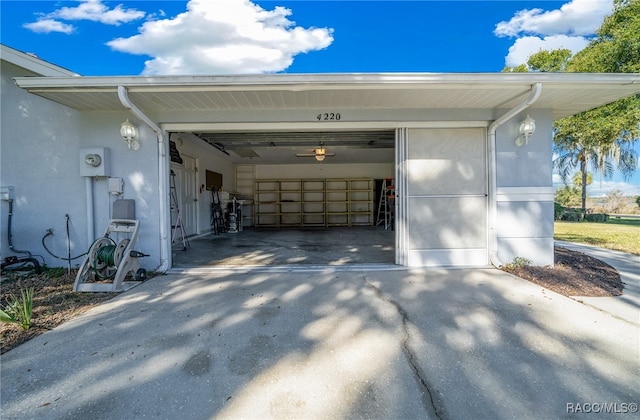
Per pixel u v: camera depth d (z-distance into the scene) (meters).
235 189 11.88
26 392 1.72
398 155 4.57
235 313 2.83
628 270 4.41
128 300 3.18
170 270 4.36
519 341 2.28
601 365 1.96
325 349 2.18
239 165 11.91
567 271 4.21
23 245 4.43
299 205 11.97
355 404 1.61
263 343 2.27
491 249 4.47
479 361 2.02
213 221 9.06
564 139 13.84
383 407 1.59
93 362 2.02
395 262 4.73
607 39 10.20
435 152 4.48
